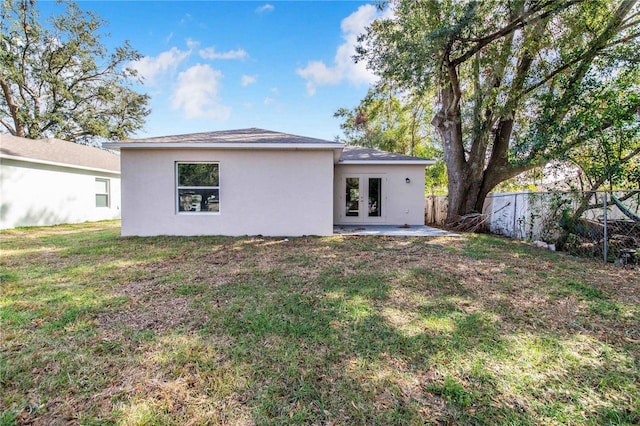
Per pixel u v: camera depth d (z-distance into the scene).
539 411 1.92
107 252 6.27
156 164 8.16
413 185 11.76
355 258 5.81
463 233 9.55
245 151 8.29
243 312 3.32
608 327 3.06
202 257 5.85
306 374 2.25
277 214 8.42
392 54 8.52
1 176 10.04
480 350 2.60
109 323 3.06
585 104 7.59
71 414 1.86
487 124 10.41
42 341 2.69
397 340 2.75
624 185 7.40
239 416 1.86
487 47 9.66
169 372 2.27
